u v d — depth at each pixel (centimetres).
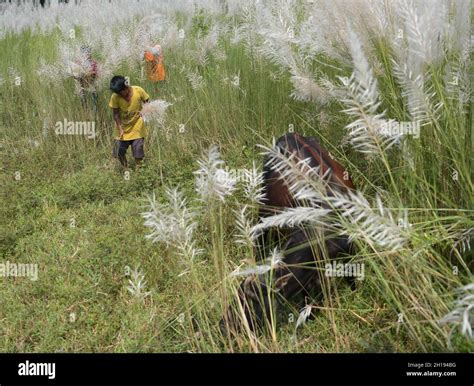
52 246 556
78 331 430
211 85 771
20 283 497
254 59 711
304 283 399
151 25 901
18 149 833
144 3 1099
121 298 466
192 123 755
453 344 338
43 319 446
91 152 815
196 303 375
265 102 689
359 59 279
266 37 568
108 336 423
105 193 672
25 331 435
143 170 699
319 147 470
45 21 1230
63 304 464
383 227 283
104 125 861
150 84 836
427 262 361
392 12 452
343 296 407
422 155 421
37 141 838
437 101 422
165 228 343
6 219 629
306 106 639
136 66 849
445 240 382
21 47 1157
